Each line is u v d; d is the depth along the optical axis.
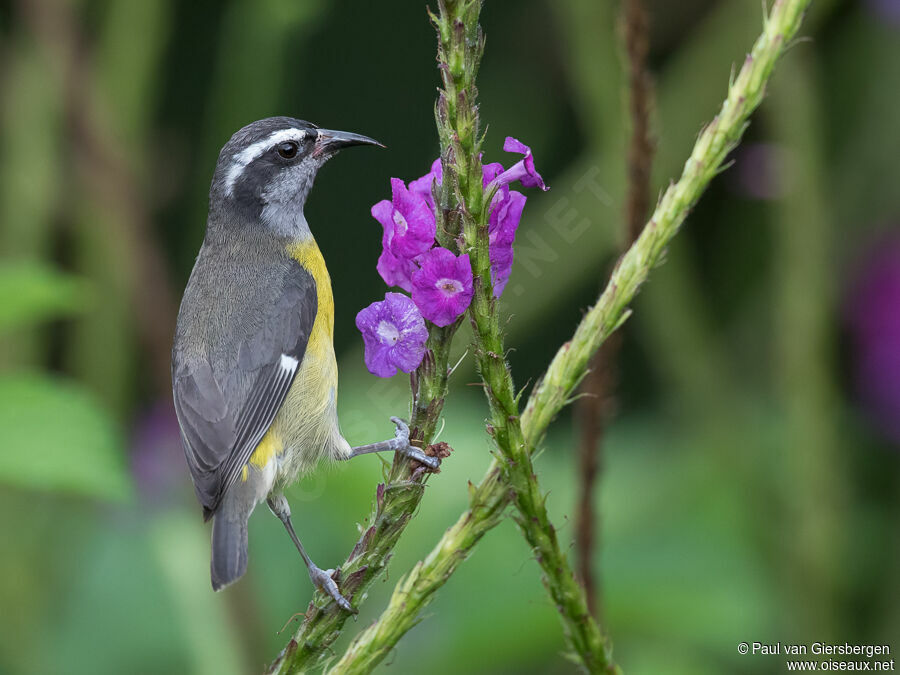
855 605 11.71
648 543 10.77
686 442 11.96
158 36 13.59
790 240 11.53
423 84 17.75
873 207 13.43
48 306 8.85
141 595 10.80
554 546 5.90
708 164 6.01
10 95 13.18
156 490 11.18
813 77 12.05
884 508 12.57
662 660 9.56
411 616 5.92
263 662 9.62
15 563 11.56
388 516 5.97
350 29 17.67
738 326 14.17
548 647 9.19
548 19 15.59
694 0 15.37
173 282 16.28
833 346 12.02
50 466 8.39
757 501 11.22
